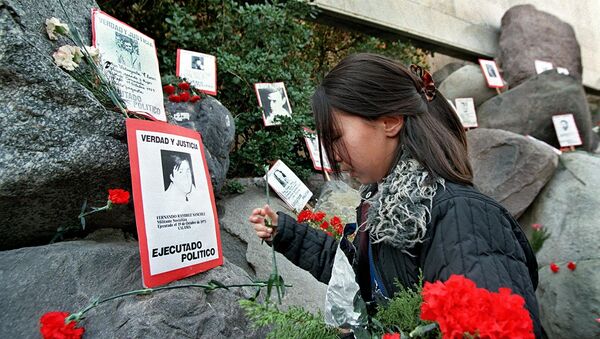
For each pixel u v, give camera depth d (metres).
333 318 0.99
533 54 5.79
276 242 1.30
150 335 1.07
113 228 1.55
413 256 0.87
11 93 1.17
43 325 0.95
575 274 2.85
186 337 1.12
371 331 0.89
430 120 0.93
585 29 7.84
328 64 4.80
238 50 3.21
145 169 1.21
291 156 3.22
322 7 4.25
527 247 0.91
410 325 0.78
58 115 1.23
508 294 0.60
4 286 1.09
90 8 1.63
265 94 3.06
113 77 1.48
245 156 2.98
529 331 0.55
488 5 6.57
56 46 1.34
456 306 0.58
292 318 0.91
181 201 1.31
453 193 0.85
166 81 2.36
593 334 2.65
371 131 0.93
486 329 0.53
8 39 1.15
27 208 1.25
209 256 1.36
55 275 1.15
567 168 3.59
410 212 0.82
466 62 6.46
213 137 2.23
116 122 1.33
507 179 3.51
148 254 1.14
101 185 1.36
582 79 6.72
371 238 1.00
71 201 1.34
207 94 2.46
